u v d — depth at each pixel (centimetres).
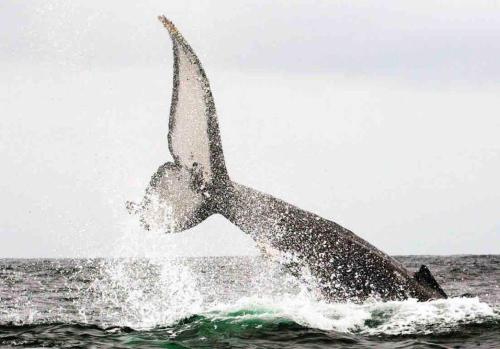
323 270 5866
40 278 17412
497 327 5619
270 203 5959
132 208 5891
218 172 5984
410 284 5938
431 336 5441
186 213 5897
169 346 5334
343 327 5638
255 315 5984
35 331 5925
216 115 5969
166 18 5881
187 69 5934
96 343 5459
